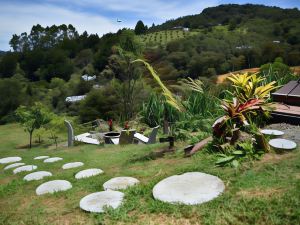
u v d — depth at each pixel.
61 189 5.88
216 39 59.12
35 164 9.05
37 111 17.14
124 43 23.17
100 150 9.97
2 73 78.25
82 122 24.45
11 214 5.04
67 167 7.94
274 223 3.47
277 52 47.53
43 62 76.56
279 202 3.80
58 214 4.66
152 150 7.91
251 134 6.16
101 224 4.07
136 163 6.83
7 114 42.50
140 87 23.77
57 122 18.08
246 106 6.14
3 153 13.69
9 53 83.69
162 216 4.03
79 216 4.45
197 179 4.88
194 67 47.06
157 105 15.05
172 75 45.66
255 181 4.49
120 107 23.97
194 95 11.90
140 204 4.43
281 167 4.81
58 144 15.66
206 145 6.43
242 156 5.40
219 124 6.09
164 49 55.16
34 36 142.50
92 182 5.91
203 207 4.04
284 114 7.19
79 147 11.81
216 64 48.34
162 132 12.38
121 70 24.41
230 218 3.67
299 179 4.30
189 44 54.56
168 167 5.94
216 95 12.38
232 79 7.00
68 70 70.56
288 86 8.02
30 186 6.50
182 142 7.95
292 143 5.68
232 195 4.23
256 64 48.94
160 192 4.65
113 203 4.59
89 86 42.22
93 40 85.69
